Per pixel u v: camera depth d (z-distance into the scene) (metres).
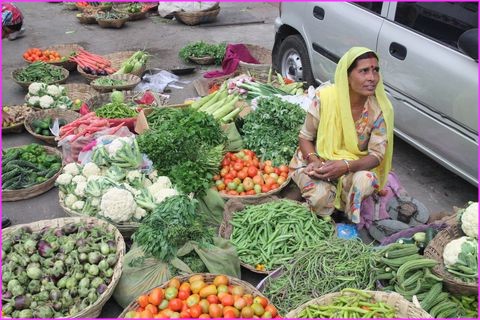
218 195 3.82
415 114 4.25
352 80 3.36
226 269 3.11
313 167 3.56
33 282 2.90
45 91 5.55
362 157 3.63
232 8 10.83
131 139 4.15
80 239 3.15
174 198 3.22
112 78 6.04
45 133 4.94
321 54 5.48
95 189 3.65
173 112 4.69
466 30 3.83
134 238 3.16
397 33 4.36
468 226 3.05
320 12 5.40
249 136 4.46
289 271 3.05
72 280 2.92
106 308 3.21
